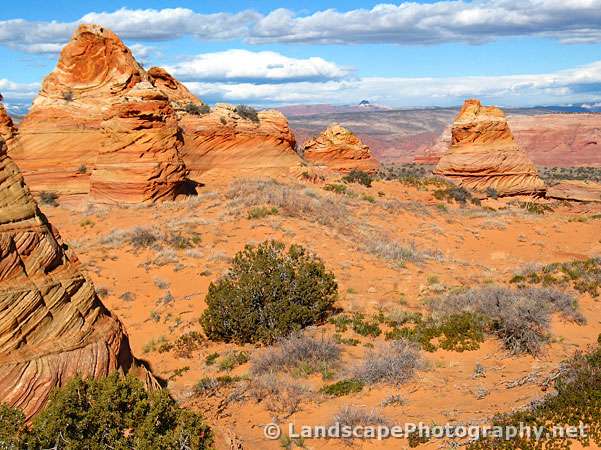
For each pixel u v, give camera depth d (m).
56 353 7.39
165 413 7.81
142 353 14.70
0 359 6.93
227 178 43.25
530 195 51.94
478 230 34.38
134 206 33.09
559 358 12.91
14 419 6.61
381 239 28.11
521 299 15.43
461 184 51.50
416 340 14.23
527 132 163.00
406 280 20.45
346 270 21.38
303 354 13.00
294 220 27.27
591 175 112.25
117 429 7.38
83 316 8.05
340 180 43.59
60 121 42.44
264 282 15.15
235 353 13.98
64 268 8.20
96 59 44.38
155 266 21.25
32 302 7.32
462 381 11.80
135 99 34.56
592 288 18.69
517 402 10.19
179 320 16.50
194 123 45.22
